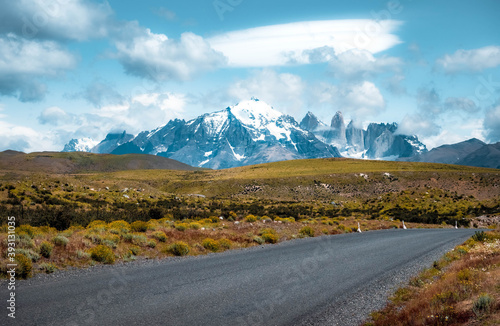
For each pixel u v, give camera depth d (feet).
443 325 23.99
